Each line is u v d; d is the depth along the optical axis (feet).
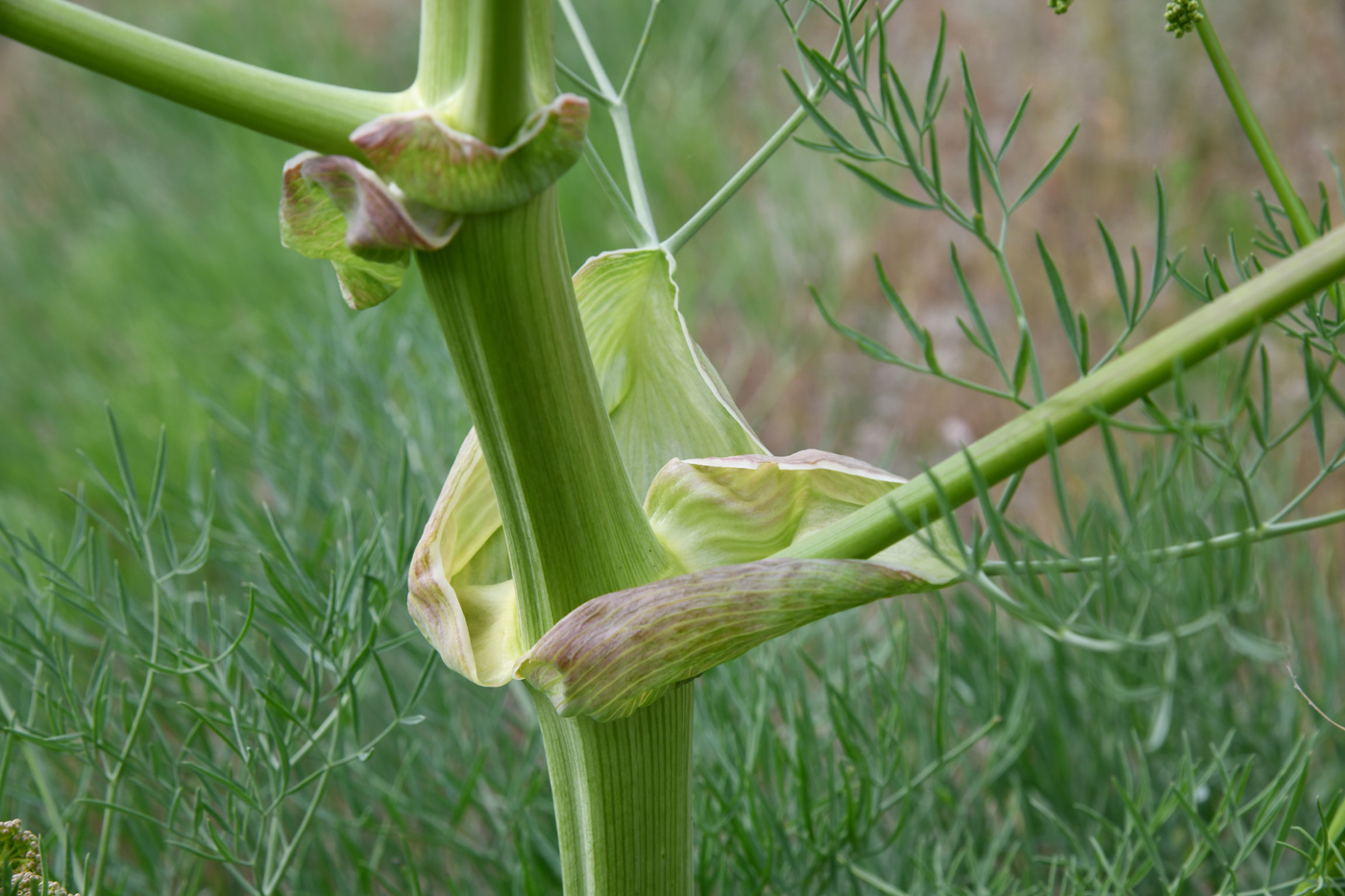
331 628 2.05
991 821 2.81
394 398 4.10
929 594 3.07
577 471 1.68
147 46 1.55
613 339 1.86
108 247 6.55
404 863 2.58
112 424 2.10
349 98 1.58
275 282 5.79
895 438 3.12
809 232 5.57
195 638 2.43
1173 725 2.67
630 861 1.78
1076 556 1.63
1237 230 4.79
